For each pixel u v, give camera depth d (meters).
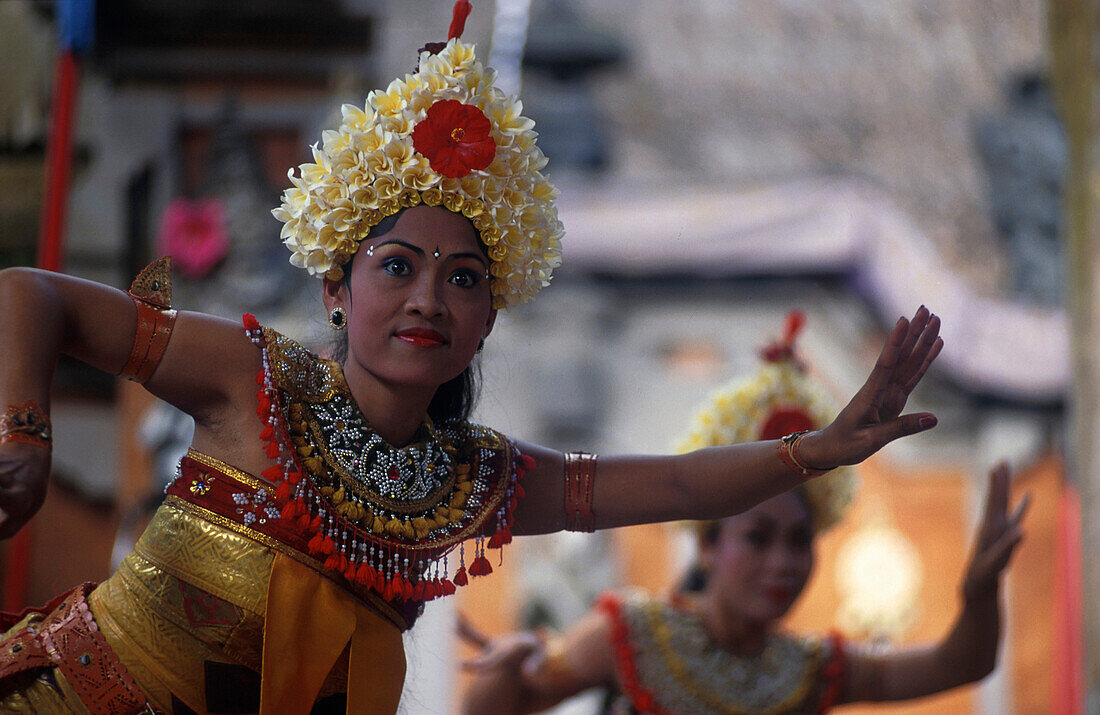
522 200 5.51
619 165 24.38
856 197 21.92
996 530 8.91
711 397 10.28
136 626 5.12
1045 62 23.05
